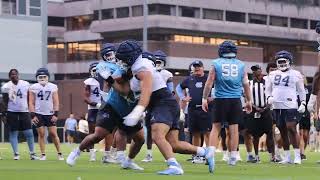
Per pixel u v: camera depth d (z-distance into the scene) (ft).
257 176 74.54
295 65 533.96
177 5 466.70
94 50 535.19
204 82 113.19
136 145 83.87
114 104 81.82
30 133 122.52
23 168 89.04
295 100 108.99
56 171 81.00
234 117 94.99
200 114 112.68
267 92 110.42
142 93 71.87
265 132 112.47
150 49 461.78
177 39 469.57
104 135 83.30
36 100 120.37
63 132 330.54
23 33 347.77
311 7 537.65
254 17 507.30
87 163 103.81
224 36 490.90
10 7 344.49
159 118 74.33
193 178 69.67
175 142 77.41
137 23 472.44
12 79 122.21
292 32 526.57
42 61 353.31
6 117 122.31
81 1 541.75
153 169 86.28
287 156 109.50
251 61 496.23
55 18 551.59
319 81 104.88
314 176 75.66
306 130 130.52
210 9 482.69
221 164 101.60
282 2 521.65
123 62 74.54
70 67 545.44
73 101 449.89
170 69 460.55
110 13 492.13
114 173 76.59
